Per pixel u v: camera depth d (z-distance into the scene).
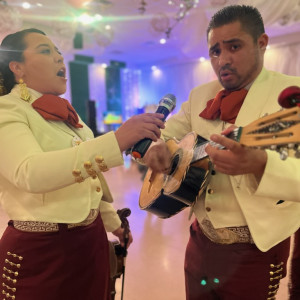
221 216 1.00
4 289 1.02
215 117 1.05
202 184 0.99
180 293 2.03
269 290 1.00
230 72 0.96
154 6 4.78
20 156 0.87
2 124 0.91
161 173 1.22
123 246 1.35
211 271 1.05
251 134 0.73
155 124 0.91
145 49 8.30
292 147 0.63
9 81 1.10
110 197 1.25
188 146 1.09
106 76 10.02
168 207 1.11
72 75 9.12
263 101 0.95
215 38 0.95
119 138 0.87
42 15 4.92
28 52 1.04
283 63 6.97
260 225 0.93
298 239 1.46
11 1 4.23
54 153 0.87
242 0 1.98
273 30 6.18
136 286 2.11
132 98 10.57
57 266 0.99
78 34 6.35
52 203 0.97
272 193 0.82
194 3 4.05
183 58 9.06
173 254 2.53
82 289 1.05
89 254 1.06
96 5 4.64
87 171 0.86
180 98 9.63
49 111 1.02
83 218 1.00
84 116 9.45
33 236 0.99
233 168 0.79
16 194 1.00
